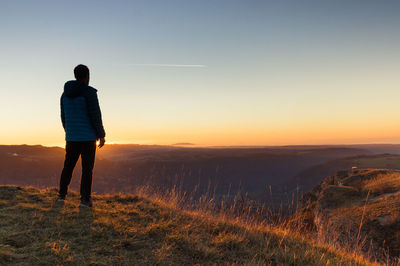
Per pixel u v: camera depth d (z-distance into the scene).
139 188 5.10
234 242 3.14
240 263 2.58
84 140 3.65
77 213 3.38
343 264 3.21
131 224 3.24
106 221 3.12
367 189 15.63
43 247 2.23
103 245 2.46
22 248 2.17
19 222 2.82
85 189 3.83
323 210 14.55
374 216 11.41
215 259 2.59
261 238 3.54
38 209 3.38
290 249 3.34
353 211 12.87
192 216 4.13
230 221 4.08
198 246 2.76
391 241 9.05
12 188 4.48
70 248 2.29
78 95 3.62
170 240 2.87
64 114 3.90
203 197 4.64
